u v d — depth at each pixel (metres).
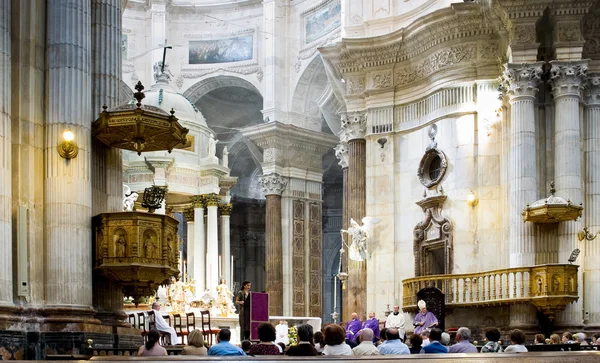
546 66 23.56
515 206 23.16
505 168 24.78
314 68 39.38
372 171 28.42
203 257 29.84
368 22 29.25
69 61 14.48
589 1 22.91
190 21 42.00
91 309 14.19
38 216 14.12
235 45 41.31
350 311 28.09
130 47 41.09
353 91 29.09
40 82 14.43
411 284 25.53
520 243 22.88
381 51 28.19
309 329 11.55
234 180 31.92
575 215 22.11
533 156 23.22
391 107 28.31
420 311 23.38
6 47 13.48
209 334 22.09
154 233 14.91
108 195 15.68
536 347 14.50
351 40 28.16
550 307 21.83
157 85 31.86
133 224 14.64
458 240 25.62
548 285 21.77
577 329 22.11
